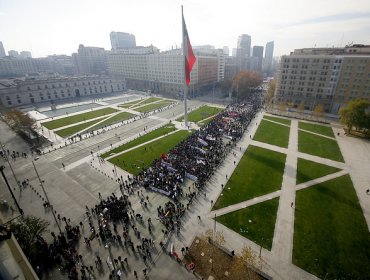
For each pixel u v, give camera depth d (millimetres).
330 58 113750
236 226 43750
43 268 35750
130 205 49656
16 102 148375
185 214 46906
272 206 49156
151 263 36562
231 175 61062
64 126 106000
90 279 34156
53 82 164625
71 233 41656
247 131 94188
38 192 55531
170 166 63719
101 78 193125
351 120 86938
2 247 22031
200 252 38375
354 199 51656
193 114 123250
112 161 70500
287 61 126500
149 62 197375
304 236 41438
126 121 112688
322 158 71000
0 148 81812
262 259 36594
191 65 92500
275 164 67000
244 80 166625
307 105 127250
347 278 33969
